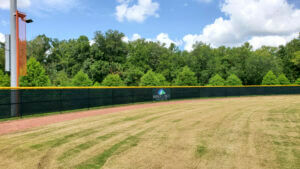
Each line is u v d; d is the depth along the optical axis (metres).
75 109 14.27
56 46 69.00
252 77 54.12
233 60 60.88
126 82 45.56
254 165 4.77
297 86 34.06
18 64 12.59
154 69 59.69
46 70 53.16
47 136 7.29
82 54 53.22
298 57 55.25
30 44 57.41
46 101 12.49
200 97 26.62
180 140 6.80
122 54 59.25
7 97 10.57
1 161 4.96
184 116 11.93
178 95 24.23
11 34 12.41
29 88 11.55
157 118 11.23
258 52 73.19
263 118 11.22
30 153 5.50
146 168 4.55
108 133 7.77
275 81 43.12
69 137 7.16
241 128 8.66
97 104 15.94
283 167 4.66
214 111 14.10
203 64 55.03
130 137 7.18
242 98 27.06
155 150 5.77
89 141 6.67
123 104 18.23
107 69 47.56
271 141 6.71
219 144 6.36
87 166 4.66
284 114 12.69
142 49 58.56
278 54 69.19
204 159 5.11
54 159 5.08
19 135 7.43
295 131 8.12
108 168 4.55
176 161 4.97
